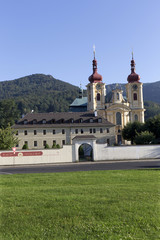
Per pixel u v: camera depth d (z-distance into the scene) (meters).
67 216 13.04
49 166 48.88
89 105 115.88
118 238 10.34
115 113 108.31
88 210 13.80
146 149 60.81
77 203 15.20
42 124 89.38
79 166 45.47
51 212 13.67
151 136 73.38
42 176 29.58
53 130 89.00
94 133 90.19
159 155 60.84
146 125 89.50
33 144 87.44
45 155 57.03
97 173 31.03
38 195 17.59
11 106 149.62
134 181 23.14
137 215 12.86
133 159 59.88
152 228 11.29
